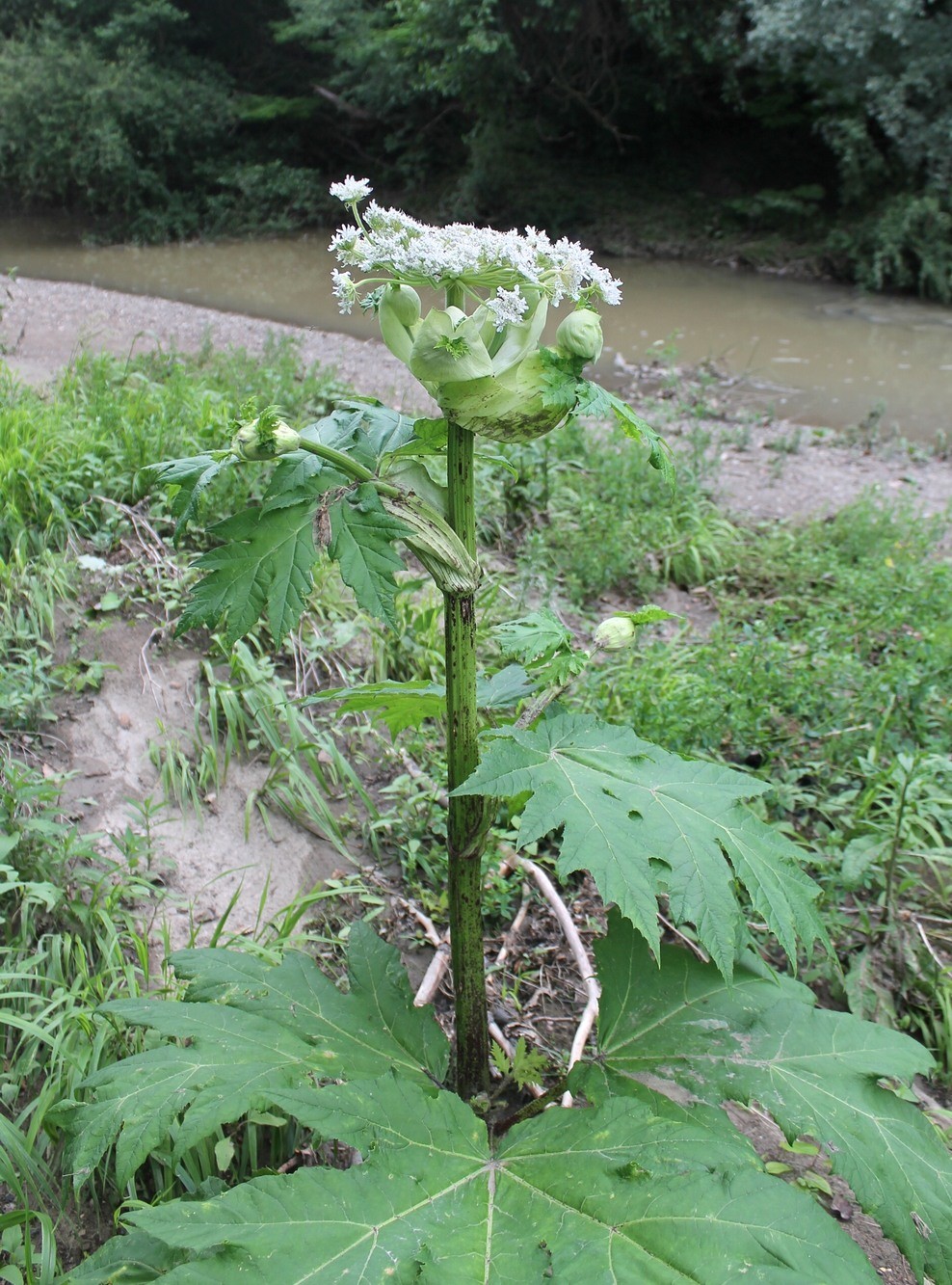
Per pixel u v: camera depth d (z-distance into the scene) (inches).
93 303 541.3
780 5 689.6
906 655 194.1
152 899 126.9
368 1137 71.9
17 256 781.3
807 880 76.6
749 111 816.9
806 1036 87.3
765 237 807.1
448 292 74.0
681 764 79.0
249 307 593.6
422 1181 70.8
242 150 981.8
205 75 983.6
